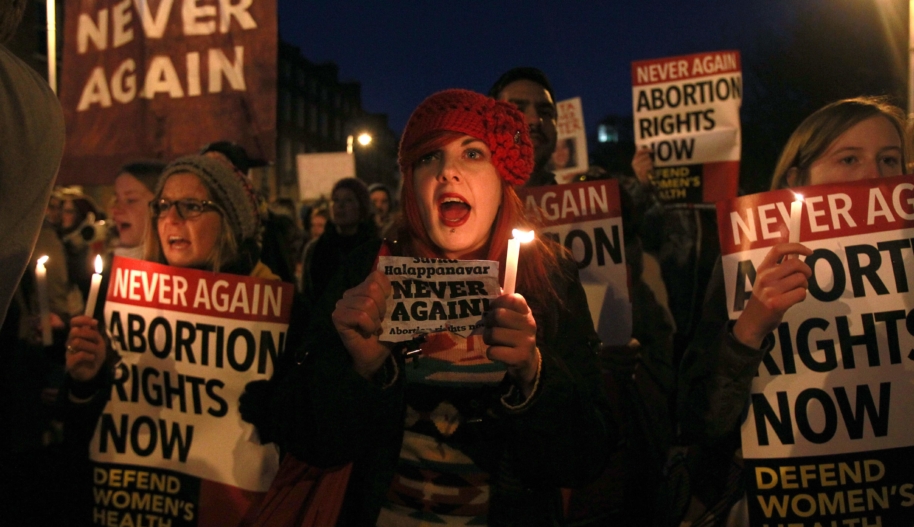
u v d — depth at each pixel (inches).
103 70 147.9
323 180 424.8
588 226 114.0
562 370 60.4
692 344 85.8
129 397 95.9
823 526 76.7
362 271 70.4
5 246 48.3
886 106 87.5
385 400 60.6
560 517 70.2
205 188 103.0
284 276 123.3
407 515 64.2
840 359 78.6
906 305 79.1
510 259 55.3
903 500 76.7
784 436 78.1
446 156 66.1
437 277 59.1
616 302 112.0
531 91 124.6
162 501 93.7
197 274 97.6
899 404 77.6
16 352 132.5
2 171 47.4
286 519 67.6
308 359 65.7
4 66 47.9
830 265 80.4
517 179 67.6
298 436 63.2
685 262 186.5
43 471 128.8
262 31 140.5
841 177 86.4
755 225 82.1
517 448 61.6
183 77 143.6
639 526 106.3
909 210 80.7
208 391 95.6
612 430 67.6
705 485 82.4
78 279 226.2
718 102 205.6
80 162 148.5
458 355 65.7
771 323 72.2
